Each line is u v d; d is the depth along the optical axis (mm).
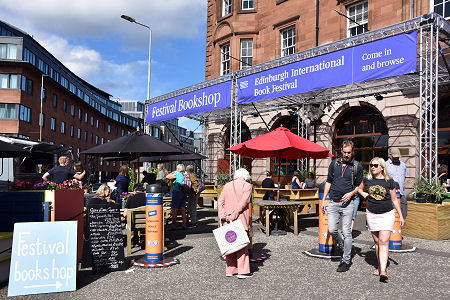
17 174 14734
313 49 11469
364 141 14820
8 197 5152
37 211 5176
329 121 15688
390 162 7996
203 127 24109
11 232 5055
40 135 37781
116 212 5559
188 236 8188
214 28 21734
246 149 10594
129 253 6461
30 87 39875
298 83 11664
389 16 13836
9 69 37688
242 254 5055
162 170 14609
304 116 16266
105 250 5395
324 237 6422
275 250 6789
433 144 12484
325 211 5734
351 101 14844
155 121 17922
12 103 37219
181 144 21641
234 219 5094
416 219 8289
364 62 10039
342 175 5441
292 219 11227
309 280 4926
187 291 4496
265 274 5223
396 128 13195
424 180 8766
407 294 4352
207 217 11516
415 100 12695
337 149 15703
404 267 5551
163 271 5395
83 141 57625
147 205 5926
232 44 20156
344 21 15516
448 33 9273
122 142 8305
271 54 18734
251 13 19719
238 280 4941
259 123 18984
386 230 4898
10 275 4379
